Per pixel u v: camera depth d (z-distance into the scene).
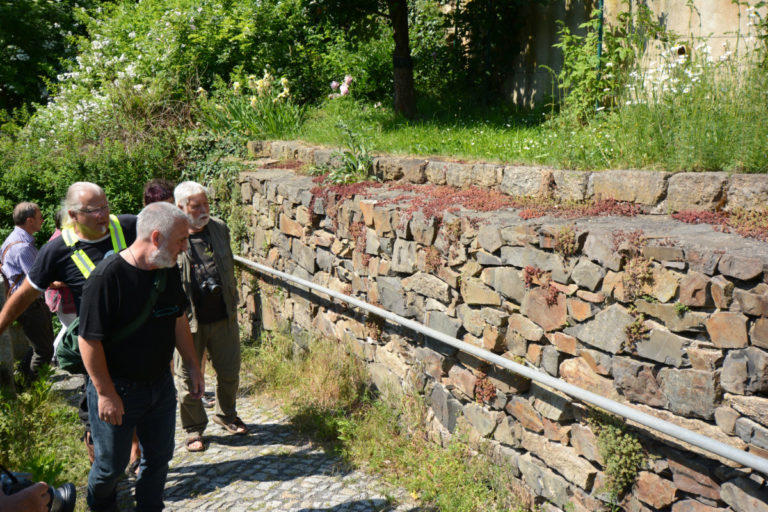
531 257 3.22
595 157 4.20
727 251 2.39
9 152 8.30
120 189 7.96
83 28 15.26
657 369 2.66
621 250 2.75
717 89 3.85
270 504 3.59
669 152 3.79
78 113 8.80
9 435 4.04
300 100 10.33
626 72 5.55
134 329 2.90
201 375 3.47
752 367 2.30
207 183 7.67
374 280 4.63
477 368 3.65
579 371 3.03
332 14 8.21
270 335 6.31
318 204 5.27
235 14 10.50
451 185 4.68
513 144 5.22
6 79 13.78
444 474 3.64
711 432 2.45
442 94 9.36
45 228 7.86
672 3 5.66
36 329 5.41
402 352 4.39
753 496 2.30
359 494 3.67
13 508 1.87
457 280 3.77
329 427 4.41
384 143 6.13
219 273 4.30
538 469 3.25
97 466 3.05
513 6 8.13
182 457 4.22
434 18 10.19
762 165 3.20
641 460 2.73
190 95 9.07
